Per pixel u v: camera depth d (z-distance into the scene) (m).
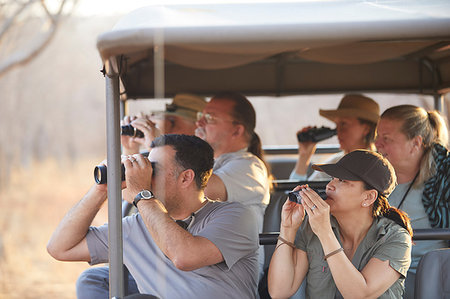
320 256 4.93
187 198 5.09
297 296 5.38
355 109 7.32
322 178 7.41
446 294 4.89
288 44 4.52
